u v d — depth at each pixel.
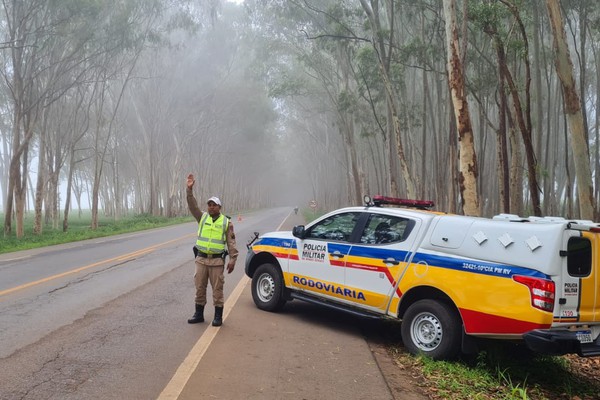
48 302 7.94
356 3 25.77
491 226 5.52
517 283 5.09
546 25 21.75
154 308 7.75
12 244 20.64
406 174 18.73
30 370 4.92
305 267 7.39
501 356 5.89
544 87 30.31
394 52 22.42
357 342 6.50
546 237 5.05
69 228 34.78
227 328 6.78
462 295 5.49
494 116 29.12
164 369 5.09
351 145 29.28
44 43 24.48
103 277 10.52
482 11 12.67
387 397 4.68
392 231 6.51
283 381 4.94
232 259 6.85
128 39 27.78
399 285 6.15
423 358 5.73
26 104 26.23
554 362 6.38
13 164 25.77
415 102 28.16
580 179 9.76
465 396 4.88
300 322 7.41
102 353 5.51
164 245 18.39
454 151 18.64
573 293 5.07
